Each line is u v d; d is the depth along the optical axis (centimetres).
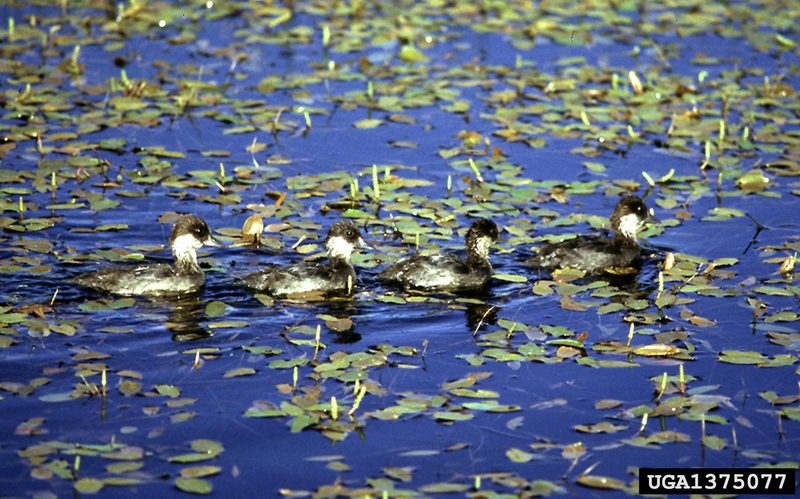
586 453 1288
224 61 2712
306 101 2492
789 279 1764
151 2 3094
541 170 2198
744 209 2047
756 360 1502
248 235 1852
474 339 1562
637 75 2695
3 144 2167
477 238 1770
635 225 1853
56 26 2858
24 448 1254
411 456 1271
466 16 3103
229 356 1487
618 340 1565
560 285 1744
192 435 1298
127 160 2158
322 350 1515
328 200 2030
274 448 1280
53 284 1670
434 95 2541
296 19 3030
